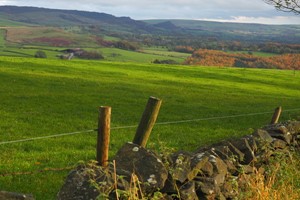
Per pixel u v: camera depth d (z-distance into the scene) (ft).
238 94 159.84
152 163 26.37
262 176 35.45
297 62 532.32
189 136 73.97
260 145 39.19
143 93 138.51
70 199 22.81
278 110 55.26
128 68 229.04
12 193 22.08
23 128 73.20
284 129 45.73
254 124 91.71
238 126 88.07
